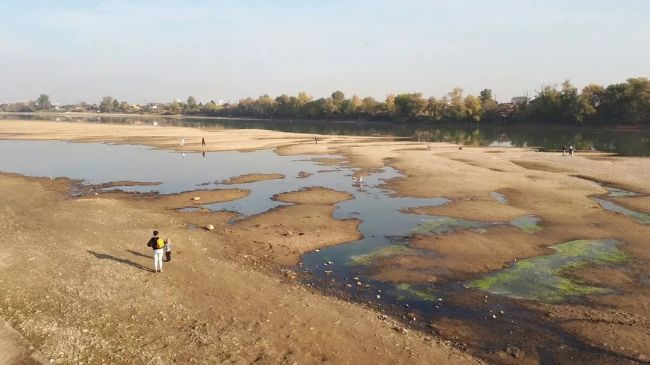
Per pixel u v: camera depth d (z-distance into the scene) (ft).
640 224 95.50
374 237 87.71
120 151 224.53
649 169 165.58
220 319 52.24
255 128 469.57
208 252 76.79
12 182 137.39
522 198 118.01
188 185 139.44
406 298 61.21
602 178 148.25
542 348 48.91
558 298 61.26
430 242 84.23
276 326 51.16
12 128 367.86
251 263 72.74
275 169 172.65
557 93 462.19
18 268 63.57
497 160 189.78
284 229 91.97
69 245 75.00
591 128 437.17
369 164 183.01
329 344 47.83
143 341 46.55
